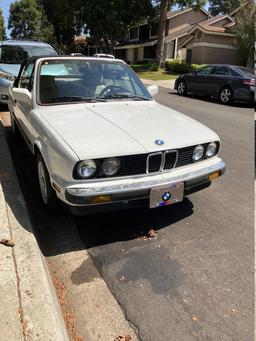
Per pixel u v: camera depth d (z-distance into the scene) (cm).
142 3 2972
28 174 498
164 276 292
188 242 342
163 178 325
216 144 368
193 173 344
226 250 329
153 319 248
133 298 268
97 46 3600
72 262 312
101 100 425
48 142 333
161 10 2770
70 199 302
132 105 424
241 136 759
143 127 350
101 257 318
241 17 2598
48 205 369
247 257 319
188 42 3266
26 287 245
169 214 395
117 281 287
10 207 356
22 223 329
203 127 384
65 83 427
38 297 237
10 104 633
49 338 208
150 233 352
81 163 295
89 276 293
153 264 308
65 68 438
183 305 261
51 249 330
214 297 269
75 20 3262
